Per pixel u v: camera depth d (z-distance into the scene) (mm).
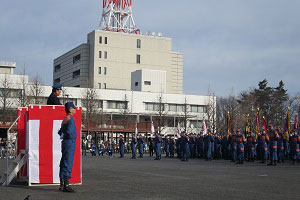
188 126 99562
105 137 75750
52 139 13219
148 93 100375
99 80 113062
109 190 11656
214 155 37500
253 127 73812
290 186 13000
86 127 62625
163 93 101188
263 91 94000
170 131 97188
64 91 89188
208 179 15133
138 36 118562
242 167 23219
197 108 103938
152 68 119750
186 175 16922
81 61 114875
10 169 13438
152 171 19297
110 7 119875
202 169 20984
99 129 62938
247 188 12328
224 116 91250
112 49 115000
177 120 99125
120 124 64688
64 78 126312
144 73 107250
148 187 12414
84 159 35812
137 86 108875
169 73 122188
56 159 13195
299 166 24781
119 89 104188
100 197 10211
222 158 37500
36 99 79625
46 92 87250
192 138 39812
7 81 81625
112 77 114500
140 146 42750
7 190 11711
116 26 121812
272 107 88125
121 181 14250
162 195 10617
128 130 65000
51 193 11000
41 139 13148
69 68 122750
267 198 10250
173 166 23922
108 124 63719
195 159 37156
